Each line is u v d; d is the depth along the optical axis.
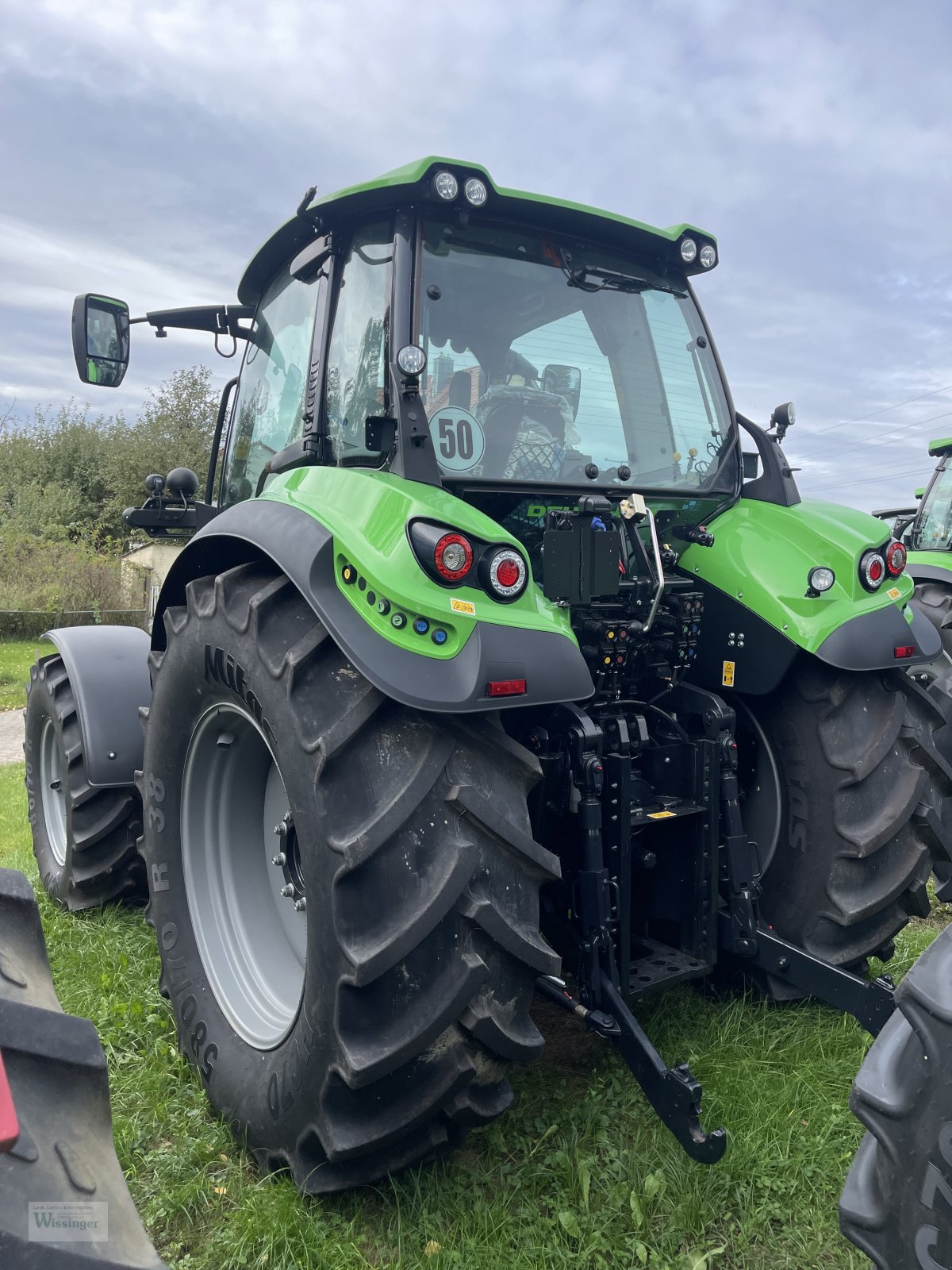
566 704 2.31
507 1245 1.94
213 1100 2.38
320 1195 2.05
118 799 3.55
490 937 1.84
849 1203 1.40
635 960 2.50
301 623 2.12
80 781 3.59
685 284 2.96
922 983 1.35
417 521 1.94
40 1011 1.31
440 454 2.34
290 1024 2.23
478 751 1.97
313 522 2.11
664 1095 2.01
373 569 1.93
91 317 3.03
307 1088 1.99
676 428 2.83
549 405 2.56
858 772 2.54
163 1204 2.07
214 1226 2.03
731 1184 2.07
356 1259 1.91
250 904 2.64
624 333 2.76
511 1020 1.91
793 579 2.63
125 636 3.82
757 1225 1.98
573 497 2.50
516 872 1.93
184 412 30.08
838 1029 2.63
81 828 3.58
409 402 2.20
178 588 2.81
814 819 2.63
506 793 1.95
